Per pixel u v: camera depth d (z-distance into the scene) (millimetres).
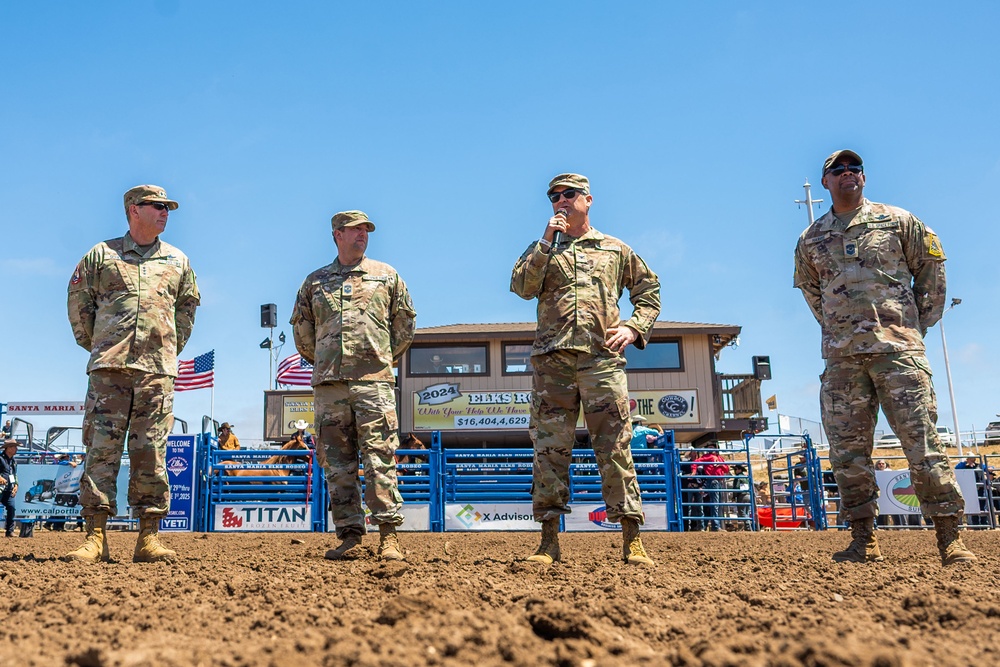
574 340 5344
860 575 4629
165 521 13586
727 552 7883
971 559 5074
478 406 23641
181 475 13703
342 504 5945
